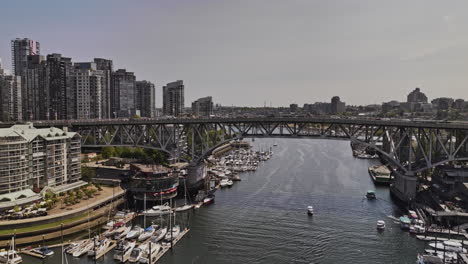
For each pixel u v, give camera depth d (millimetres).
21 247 85250
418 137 120750
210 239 92062
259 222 104375
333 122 130375
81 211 101625
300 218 107625
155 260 79188
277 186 148750
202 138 144375
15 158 104312
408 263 78938
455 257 77625
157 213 109562
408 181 120625
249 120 137500
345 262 79562
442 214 98125
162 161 177000
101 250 82000
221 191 140750
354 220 105750
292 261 80062
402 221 98562
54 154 119188
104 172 150500
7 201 99688
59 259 79062
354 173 176875
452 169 124062
